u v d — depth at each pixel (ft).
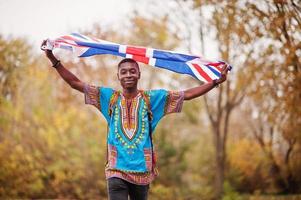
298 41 32.32
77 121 67.36
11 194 61.77
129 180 15.26
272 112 42.39
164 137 73.51
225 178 69.00
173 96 15.98
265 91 43.09
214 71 16.51
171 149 73.36
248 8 33.88
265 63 42.32
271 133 58.85
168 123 75.31
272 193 61.21
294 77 35.40
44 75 64.34
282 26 31.83
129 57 16.42
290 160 58.29
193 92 16.19
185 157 80.23
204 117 88.07
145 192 15.72
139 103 15.75
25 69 62.80
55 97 67.15
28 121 64.80
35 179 63.05
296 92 36.40
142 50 16.48
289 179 59.52
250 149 66.39
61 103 67.26
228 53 45.14
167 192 64.18
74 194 65.72
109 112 15.87
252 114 63.52
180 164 76.59
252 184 66.13
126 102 15.74
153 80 69.05
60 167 65.21
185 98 16.08
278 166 60.95
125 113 15.64
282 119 44.75
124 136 15.46
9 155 61.87
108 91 15.98
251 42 38.09
